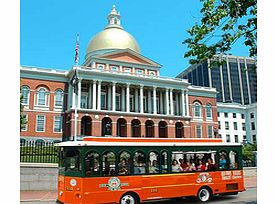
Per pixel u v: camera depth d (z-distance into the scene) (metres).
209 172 16.05
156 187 14.37
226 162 16.72
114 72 57.75
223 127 83.94
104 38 67.50
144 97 63.19
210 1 10.71
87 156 13.27
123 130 57.47
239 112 87.38
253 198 17.03
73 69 54.47
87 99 57.81
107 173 13.48
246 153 46.22
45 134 54.25
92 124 53.28
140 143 14.51
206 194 15.78
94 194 12.97
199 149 15.98
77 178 13.12
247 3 10.17
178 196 14.84
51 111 55.59
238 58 99.88
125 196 13.70
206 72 97.69
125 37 68.56
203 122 68.75
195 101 69.38
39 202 16.66
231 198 17.06
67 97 57.28
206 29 10.89
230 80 97.25
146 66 64.75
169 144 15.20
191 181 15.40
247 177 31.52
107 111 55.03
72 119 52.25
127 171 13.91
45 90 56.06
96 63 60.69
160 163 14.78
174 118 60.59
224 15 10.45
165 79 62.09
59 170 14.38
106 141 13.98
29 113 53.78
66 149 13.91
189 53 11.52
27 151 24.44
